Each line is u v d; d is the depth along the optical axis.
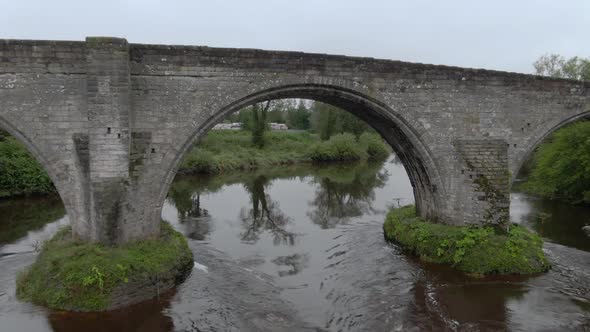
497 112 17.11
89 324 11.54
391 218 20.02
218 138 56.66
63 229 15.68
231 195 32.72
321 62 15.08
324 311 12.74
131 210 13.61
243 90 14.38
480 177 16.45
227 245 19.31
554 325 11.82
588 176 24.17
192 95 13.98
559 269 15.54
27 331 11.05
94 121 12.64
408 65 16.08
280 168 50.94
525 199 28.06
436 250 16.19
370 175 44.25
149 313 12.30
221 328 11.63
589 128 24.11
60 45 12.80
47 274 12.61
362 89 15.60
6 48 12.50
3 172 28.23
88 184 13.06
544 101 17.50
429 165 16.86
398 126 16.48
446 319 12.21
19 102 12.73
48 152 13.12
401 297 13.63
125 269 12.47
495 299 13.38
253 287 14.35
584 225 21.55
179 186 36.84
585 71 42.84
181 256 14.63
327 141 60.03
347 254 17.86
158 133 13.81
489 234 15.95
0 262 16.17
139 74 13.46
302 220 24.38
